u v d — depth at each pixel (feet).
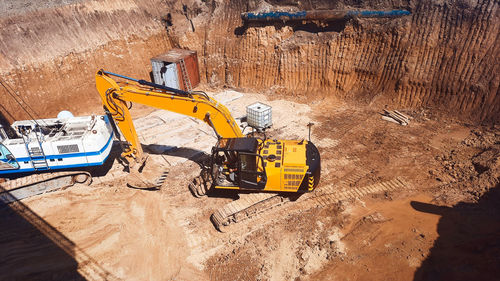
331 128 67.26
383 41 74.13
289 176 43.70
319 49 79.87
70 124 53.83
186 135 68.08
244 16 83.97
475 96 63.77
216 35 90.58
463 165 51.85
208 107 46.14
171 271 39.32
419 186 49.70
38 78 73.46
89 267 39.91
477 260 35.76
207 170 48.88
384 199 47.70
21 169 50.29
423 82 69.10
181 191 52.03
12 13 73.31
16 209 49.34
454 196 46.52
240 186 45.60
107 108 47.83
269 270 38.50
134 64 88.43
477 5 66.54
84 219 47.24
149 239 43.65
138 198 50.90
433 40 68.95
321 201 48.34
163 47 93.50
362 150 59.57
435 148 58.03
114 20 86.63
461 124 63.31
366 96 75.15
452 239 39.47
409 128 64.64
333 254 39.42
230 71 89.15
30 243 43.42
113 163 59.72
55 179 52.16
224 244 42.57
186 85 86.58
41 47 75.00
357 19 76.23
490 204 43.91
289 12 81.30
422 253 38.14
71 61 78.28
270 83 85.10
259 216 46.26
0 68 69.15
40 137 50.55
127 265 40.16
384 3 76.33
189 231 44.70
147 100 46.91
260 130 66.80
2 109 68.28
